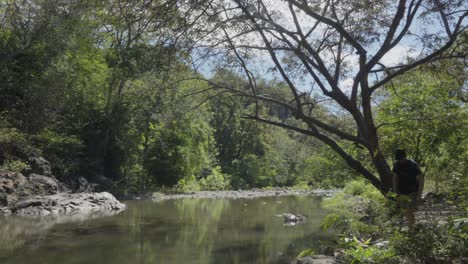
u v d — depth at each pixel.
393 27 9.54
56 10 22.59
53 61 24.98
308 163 16.52
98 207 18.31
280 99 11.12
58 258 8.24
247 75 9.79
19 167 18.92
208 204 23.12
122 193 28.67
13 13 23.62
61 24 22.19
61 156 26.62
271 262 8.23
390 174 9.43
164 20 8.35
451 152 11.70
